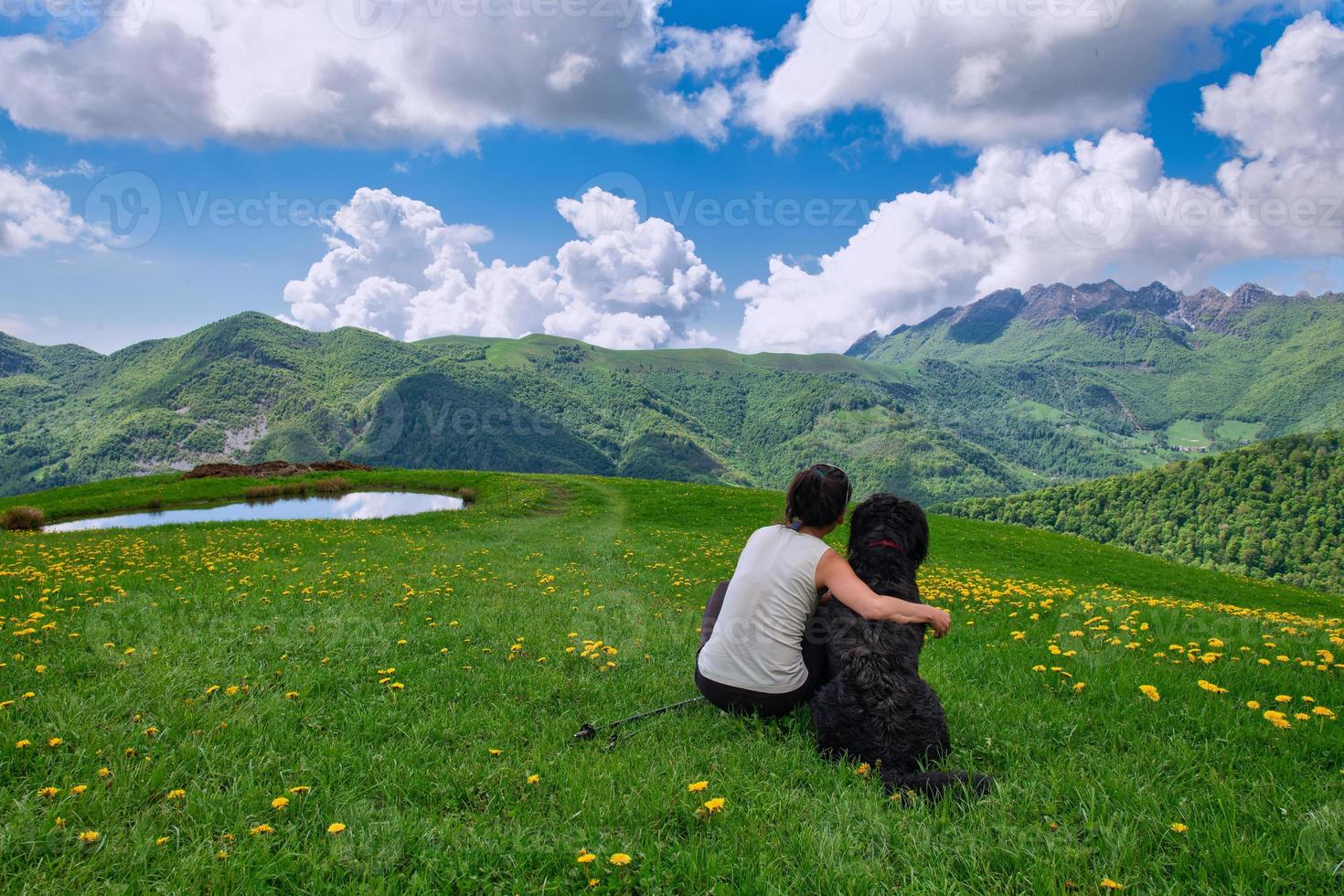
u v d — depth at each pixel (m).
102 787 3.18
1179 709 4.82
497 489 52.16
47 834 2.74
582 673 5.74
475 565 15.78
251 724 4.16
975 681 5.79
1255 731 4.31
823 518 4.15
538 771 3.58
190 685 4.88
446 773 3.53
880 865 2.67
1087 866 2.67
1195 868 2.66
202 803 3.09
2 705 4.17
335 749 3.82
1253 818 3.09
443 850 2.77
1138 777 3.55
